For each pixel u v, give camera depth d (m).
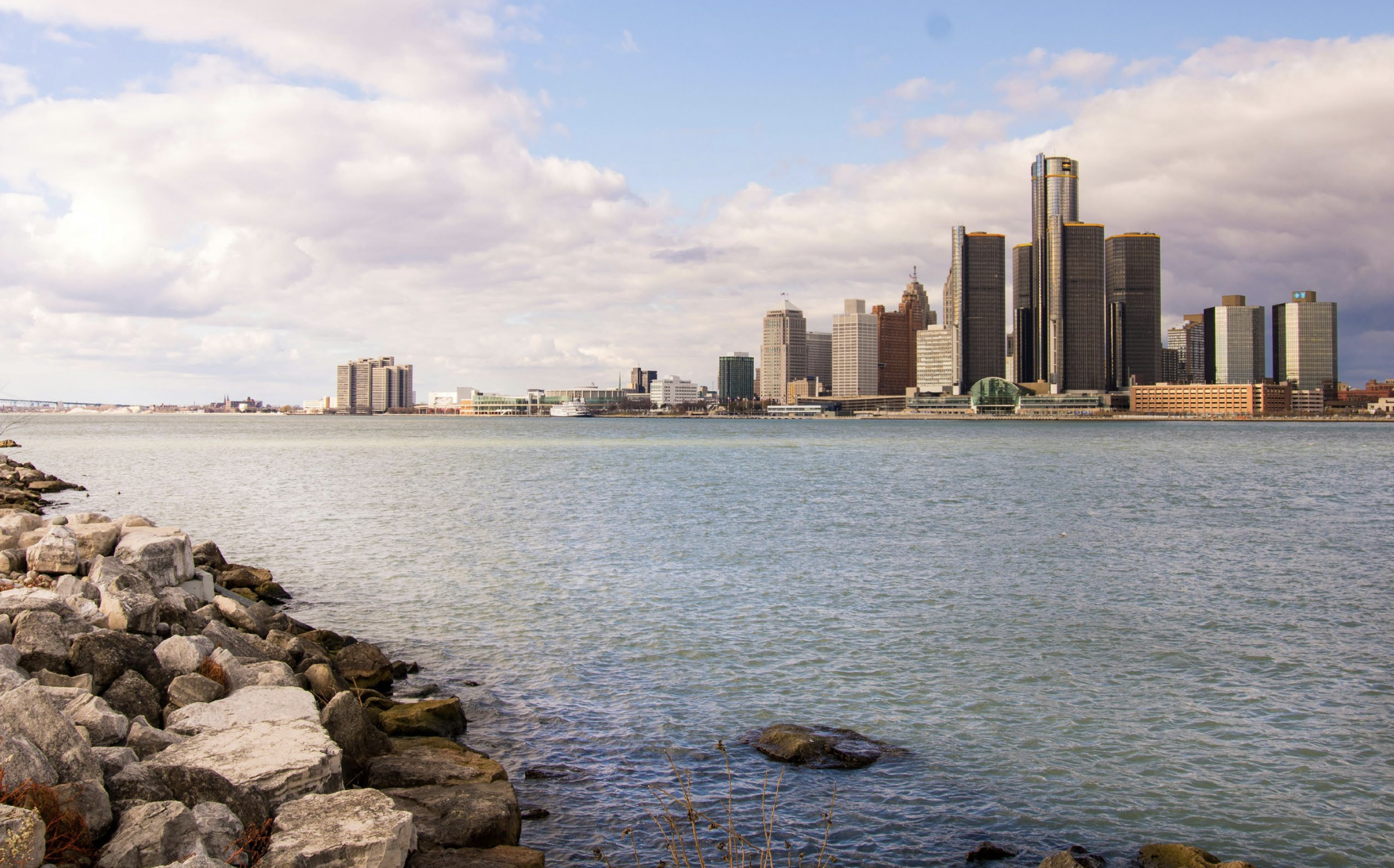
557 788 16.78
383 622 29.33
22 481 76.44
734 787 16.89
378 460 132.38
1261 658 25.36
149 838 10.55
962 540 48.12
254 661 19.23
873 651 25.78
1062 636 27.58
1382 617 30.34
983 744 19.02
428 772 15.44
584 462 127.81
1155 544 47.09
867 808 16.09
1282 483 90.31
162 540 25.95
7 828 9.49
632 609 31.02
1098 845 14.94
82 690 14.41
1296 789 17.00
